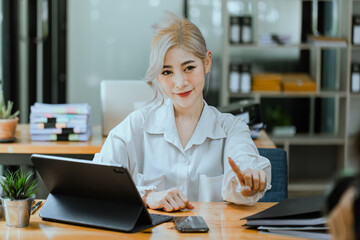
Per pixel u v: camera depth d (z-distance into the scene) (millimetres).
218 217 1780
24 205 1669
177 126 2160
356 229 993
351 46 5129
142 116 2195
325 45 5098
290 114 5609
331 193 1049
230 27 5117
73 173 1673
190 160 2137
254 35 5352
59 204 1757
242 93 5129
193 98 2051
